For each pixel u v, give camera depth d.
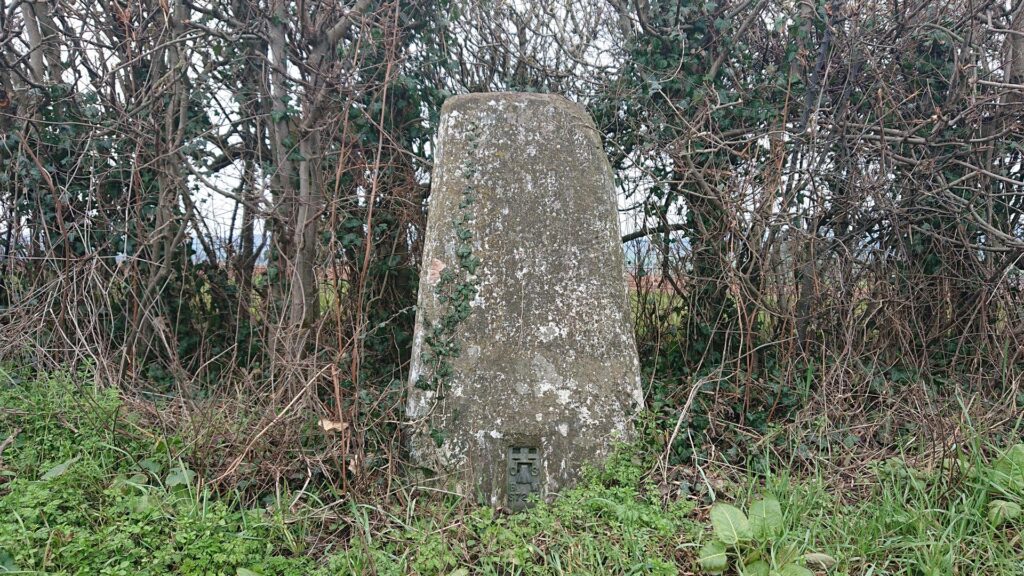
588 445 2.93
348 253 4.18
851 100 4.02
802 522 2.56
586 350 2.97
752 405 3.60
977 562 2.28
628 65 4.23
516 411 2.92
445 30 4.28
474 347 2.94
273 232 4.07
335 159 4.05
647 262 4.24
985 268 3.88
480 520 2.60
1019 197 4.00
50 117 3.92
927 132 3.91
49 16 3.90
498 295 2.95
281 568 2.23
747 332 3.52
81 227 3.98
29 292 3.58
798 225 3.68
